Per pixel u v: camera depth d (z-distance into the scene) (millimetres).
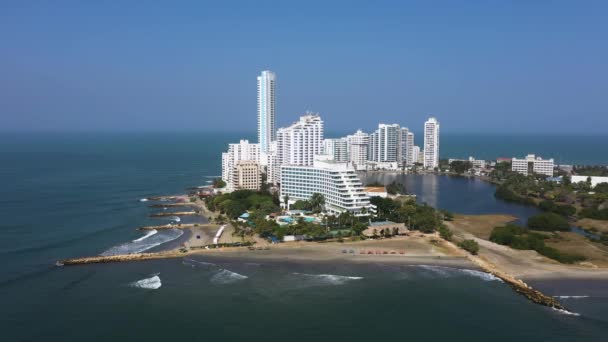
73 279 198250
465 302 179875
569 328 158375
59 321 159625
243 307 173625
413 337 152750
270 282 199125
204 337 151000
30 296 179625
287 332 155250
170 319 163000
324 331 156250
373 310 172625
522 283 196125
